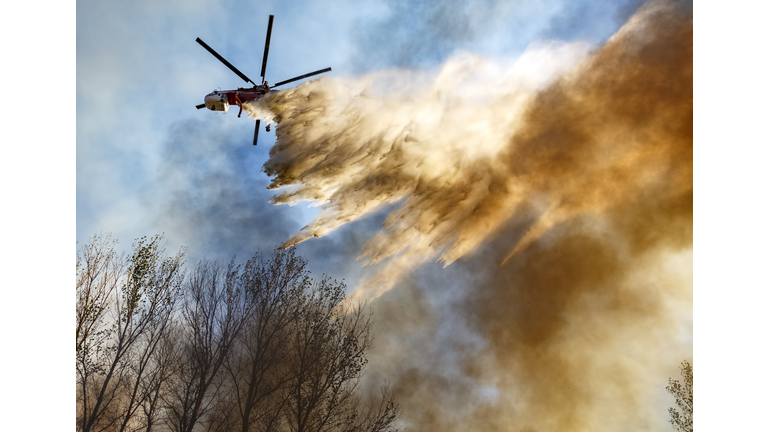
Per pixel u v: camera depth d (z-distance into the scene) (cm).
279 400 1151
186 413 1102
